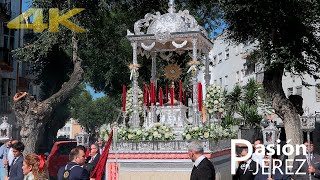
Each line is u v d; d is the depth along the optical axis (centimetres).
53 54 2997
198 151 662
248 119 2341
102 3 2080
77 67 2052
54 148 1661
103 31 2361
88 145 1608
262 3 1648
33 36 3122
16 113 1889
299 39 1741
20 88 3297
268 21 1706
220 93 1283
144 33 1153
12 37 3180
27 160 599
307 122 1304
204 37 1177
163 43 1230
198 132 959
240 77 4166
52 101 1939
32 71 3278
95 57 2559
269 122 1331
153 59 1325
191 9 2277
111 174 991
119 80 2725
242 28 1833
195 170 655
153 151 973
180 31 1121
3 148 1180
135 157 982
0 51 3062
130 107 1277
